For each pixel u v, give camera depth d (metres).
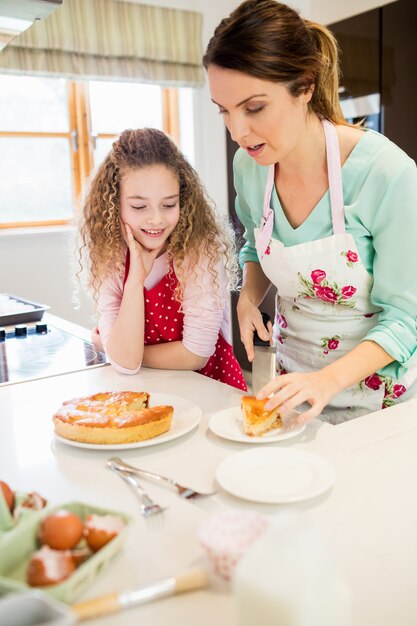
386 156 1.16
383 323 1.17
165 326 1.48
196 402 1.22
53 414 1.13
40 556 0.59
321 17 3.45
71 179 3.91
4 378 1.40
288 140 1.08
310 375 1.05
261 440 0.98
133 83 3.81
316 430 1.05
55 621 0.45
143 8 3.72
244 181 1.41
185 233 1.39
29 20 1.42
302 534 0.49
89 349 1.66
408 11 2.65
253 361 1.25
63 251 3.74
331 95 1.22
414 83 2.68
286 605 0.45
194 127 4.16
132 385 1.33
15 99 3.66
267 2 1.03
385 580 0.64
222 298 1.44
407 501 0.79
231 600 0.59
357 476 0.87
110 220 1.37
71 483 0.87
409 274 1.15
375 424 1.07
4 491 0.72
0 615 0.45
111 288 1.47
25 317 2.03
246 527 0.62
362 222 1.21
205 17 4.00
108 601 0.56
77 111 3.83
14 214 3.78
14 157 3.72
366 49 2.91
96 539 0.64
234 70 0.99
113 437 0.97
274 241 1.34
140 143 1.30
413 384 1.35
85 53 3.56
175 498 0.82
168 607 0.58
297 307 1.40
